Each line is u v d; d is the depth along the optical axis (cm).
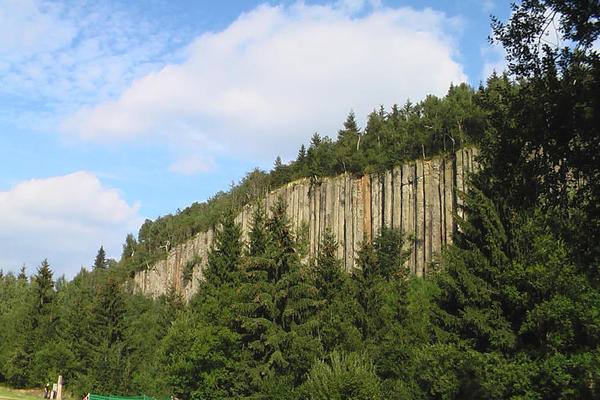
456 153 8669
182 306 7481
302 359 3847
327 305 4506
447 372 2525
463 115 9512
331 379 2830
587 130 1131
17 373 6944
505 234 2661
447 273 3027
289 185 12712
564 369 2070
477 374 2336
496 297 2647
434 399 2780
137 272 19425
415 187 9244
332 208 10900
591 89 1092
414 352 3506
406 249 8825
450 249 2930
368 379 2869
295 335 3941
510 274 2342
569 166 1186
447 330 2819
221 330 4041
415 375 3200
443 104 11156
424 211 8944
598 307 1977
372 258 4716
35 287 7775
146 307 12231
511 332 2464
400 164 9800
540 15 1182
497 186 1402
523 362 2281
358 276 4625
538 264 2178
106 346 5953
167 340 4303
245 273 4291
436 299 3025
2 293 11012
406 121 13338
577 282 2047
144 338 7231
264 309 4150
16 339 7394
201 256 14900
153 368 5441
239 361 4091
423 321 4188
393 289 4672
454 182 8612
